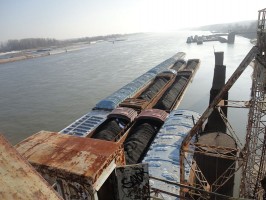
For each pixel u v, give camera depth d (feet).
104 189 14.29
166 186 45.29
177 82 144.36
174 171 49.88
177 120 73.72
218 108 46.96
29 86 201.36
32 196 6.31
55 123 121.80
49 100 157.99
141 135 75.10
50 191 6.82
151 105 106.73
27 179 6.64
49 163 13.04
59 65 315.99
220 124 78.43
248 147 39.29
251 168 41.32
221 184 44.39
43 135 16.25
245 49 338.75
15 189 6.18
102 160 13.07
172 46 461.78
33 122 124.26
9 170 6.56
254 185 42.29
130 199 14.87
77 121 89.45
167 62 204.33
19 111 140.67
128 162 61.05
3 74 273.33
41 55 466.70
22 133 113.29
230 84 38.45
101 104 101.04
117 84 187.83
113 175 14.24
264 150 35.96
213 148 43.09
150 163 53.26
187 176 48.03
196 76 190.29
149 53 375.66
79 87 186.29
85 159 13.21
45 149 14.40
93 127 82.69
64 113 134.00
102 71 246.68
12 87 201.26
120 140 73.56
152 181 46.78
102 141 15.10
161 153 56.75
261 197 37.86
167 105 107.45
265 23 35.35
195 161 50.67
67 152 13.96
